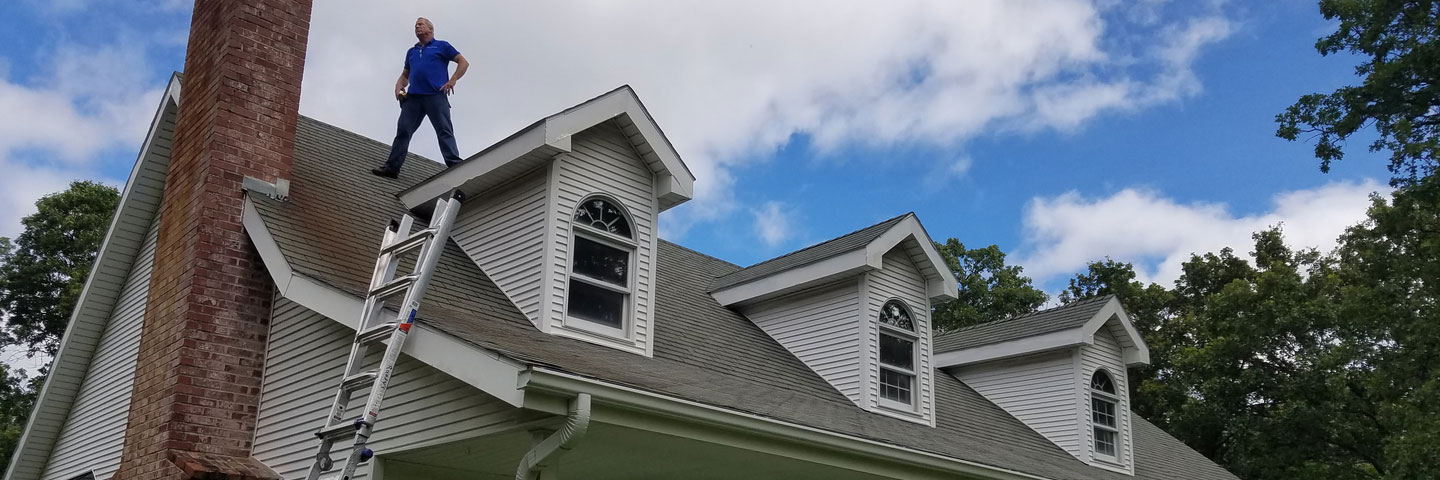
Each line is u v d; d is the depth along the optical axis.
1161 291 37.56
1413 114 20.09
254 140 9.64
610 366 7.91
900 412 12.26
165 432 8.52
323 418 8.39
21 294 28.48
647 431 7.17
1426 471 19.80
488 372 6.52
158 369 9.05
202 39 10.40
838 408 11.22
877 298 12.45
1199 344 34.28
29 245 29.05
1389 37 19.98
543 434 6.79
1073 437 14.77
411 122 11.46
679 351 10.59
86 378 12.34
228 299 9.08
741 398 8.68
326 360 8.57
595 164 9.91
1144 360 15.77
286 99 10.04
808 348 12.73
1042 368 15.59
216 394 8.83
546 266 9.20
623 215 10.08
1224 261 37.28
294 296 8.25
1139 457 16.56
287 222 9.13
